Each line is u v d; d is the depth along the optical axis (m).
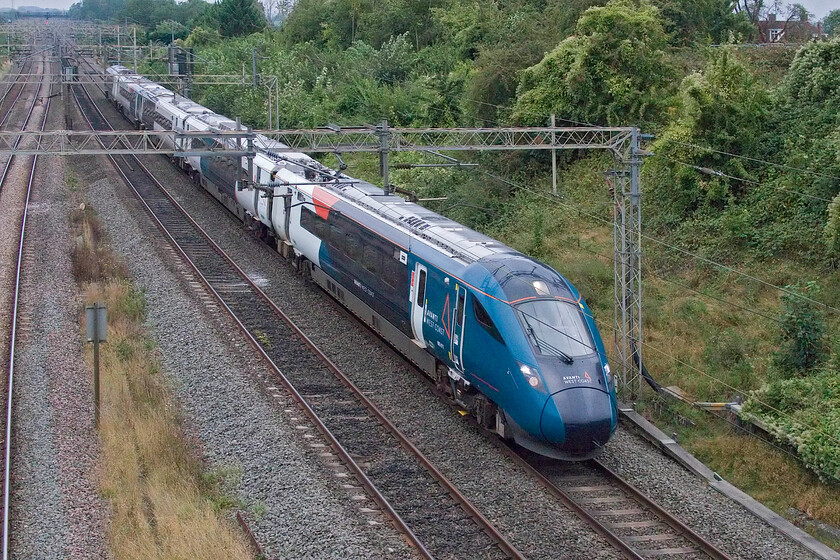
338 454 23.89
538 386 23.19
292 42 110.50
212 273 41.81
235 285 40.22
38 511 20.03
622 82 48.25
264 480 21.95
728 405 27.70
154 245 45.81
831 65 41.78
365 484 22.11
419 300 28.91
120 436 23.80
